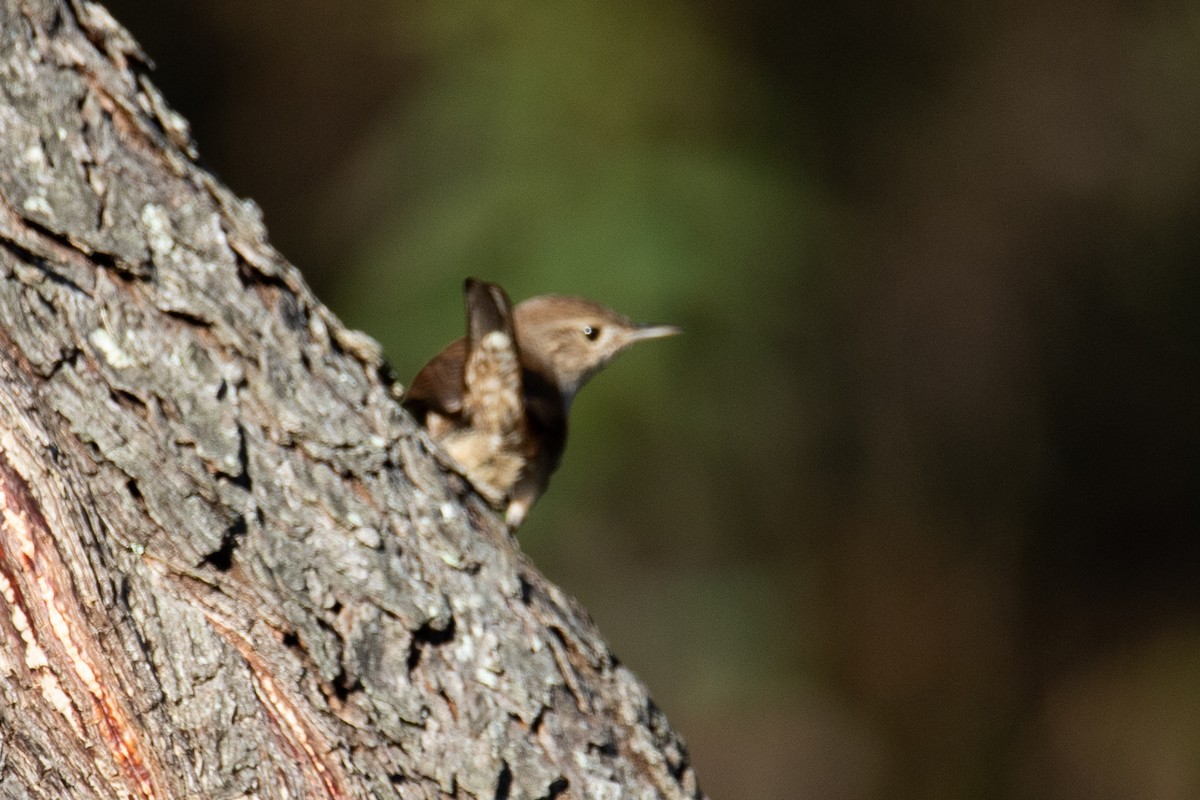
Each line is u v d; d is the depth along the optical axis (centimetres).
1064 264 1669
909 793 1698
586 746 446
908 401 1627
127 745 401
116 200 420
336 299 1365
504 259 1230
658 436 1266
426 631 432
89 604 398
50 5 423
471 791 423
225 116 1775
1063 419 1725
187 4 1797
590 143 1284
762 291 1256
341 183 1514
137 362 416
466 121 1316
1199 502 1820
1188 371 1723
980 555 1714
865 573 1661
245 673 407
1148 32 1636
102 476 405
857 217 1468
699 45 1347
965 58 1580
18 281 407
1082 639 1772
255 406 427
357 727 416
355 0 1759
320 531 426
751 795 1659
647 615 1543
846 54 1473
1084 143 1628
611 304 1204
